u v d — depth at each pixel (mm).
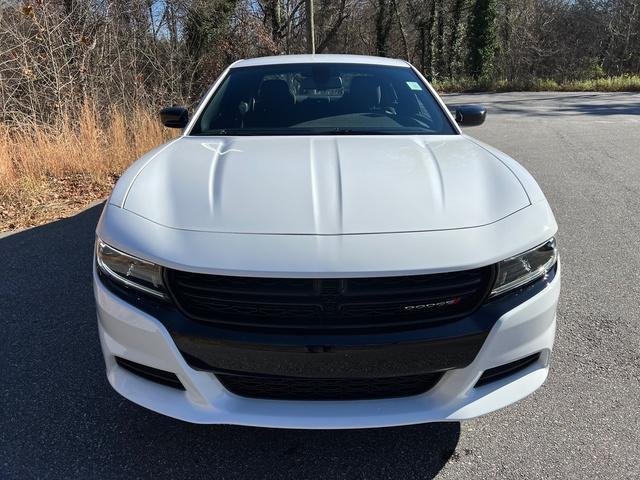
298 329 1765
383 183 2133
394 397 1913
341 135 2877
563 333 2982
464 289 1831
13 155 6359
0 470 2023
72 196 5785
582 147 8305
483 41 31234
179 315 1829
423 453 2125
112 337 1965
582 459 2076
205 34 12102
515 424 2277
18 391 2494
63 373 2633
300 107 3186
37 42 7844
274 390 1892
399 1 34906
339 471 2041
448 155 2500
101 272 1999
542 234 1992
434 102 3316
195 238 1847
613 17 33281
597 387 2512
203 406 1881
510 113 13516
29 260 4039
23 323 3109
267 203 1987
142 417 2324
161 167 2367
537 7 34188
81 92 8203
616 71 33031
